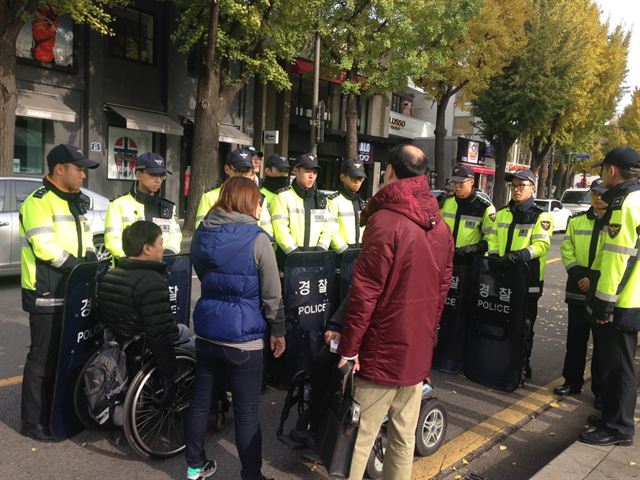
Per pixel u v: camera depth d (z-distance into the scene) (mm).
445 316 5113
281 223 4438
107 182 15336
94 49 14531
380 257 2346
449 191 5246
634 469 3229
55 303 3377
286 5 12789
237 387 2854
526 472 3449
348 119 17641
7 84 9938
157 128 15391
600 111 30172
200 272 2875
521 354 4629
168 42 16234
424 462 3451
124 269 3191
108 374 3406
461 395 4625
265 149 20594
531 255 4578
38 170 13930
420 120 33781
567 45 22438
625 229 3361
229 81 13438
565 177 43719
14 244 7723
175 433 3531
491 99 23422
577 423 4199
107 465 3256
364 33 16141
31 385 3438
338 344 2611
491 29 19328
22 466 3180
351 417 2529
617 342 3514
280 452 3506
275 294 2848
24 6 9820
